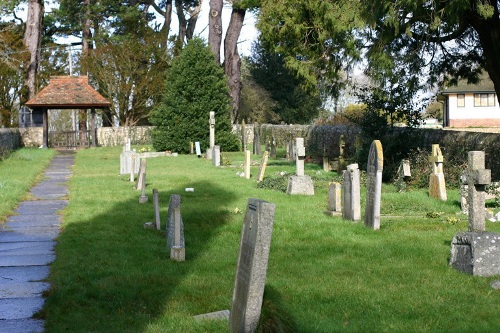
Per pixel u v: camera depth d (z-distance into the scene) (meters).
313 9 25.09
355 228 15.44
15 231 16.41
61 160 42.75
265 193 22.86
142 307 9.57
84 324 8.75
